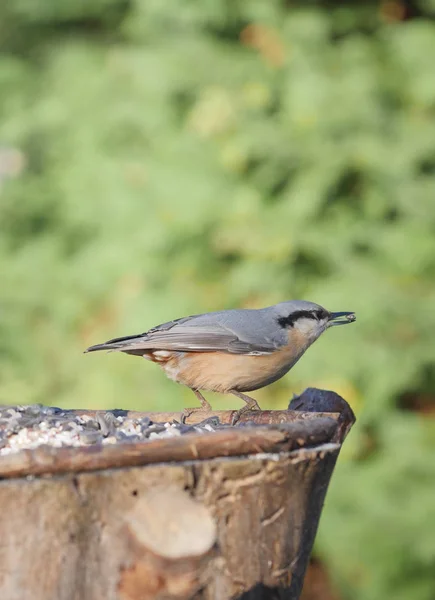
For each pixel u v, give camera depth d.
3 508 4.75
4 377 13.77
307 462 5.24
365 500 11.09
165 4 13.32
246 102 12.82
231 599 5.05
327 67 12.83
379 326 11.62
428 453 11.14
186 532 4.72
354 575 11.21
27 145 15.66
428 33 13.01
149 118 13.59
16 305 14.31
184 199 12.59
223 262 12.90
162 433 5.87
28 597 4.78
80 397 12.79
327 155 12.02
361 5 13.66
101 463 4.80
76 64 15.09
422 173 12.57
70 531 4.80
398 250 12.02
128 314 12.76
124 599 4.80
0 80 16.03
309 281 12.27
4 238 15.35
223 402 12.13
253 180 12.68
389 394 11.38
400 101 12.99
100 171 13.92
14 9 15.87
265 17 13.14
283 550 5.24
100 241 13.88
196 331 7.09
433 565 10.96
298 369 11.63
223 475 5.00
